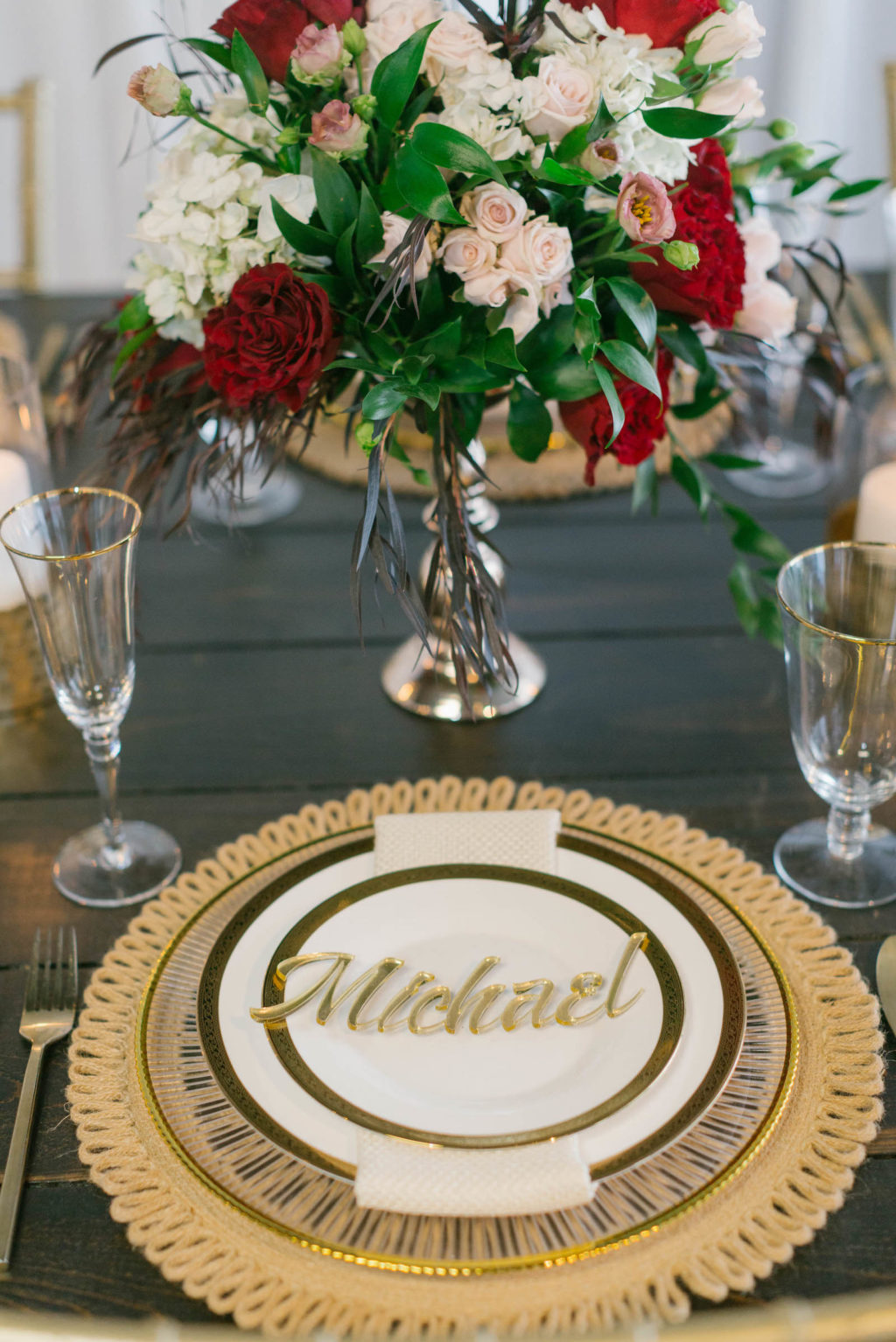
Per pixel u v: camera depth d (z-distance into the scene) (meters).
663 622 1.00
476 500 0.91
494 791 0.80
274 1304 0.50
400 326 0.73
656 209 0.63
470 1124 0.55
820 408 1.02
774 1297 0.51
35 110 1.52
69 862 0.77
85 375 0.89
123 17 2.23
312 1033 0.60
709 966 0.63
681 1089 0.56
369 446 0.65
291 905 0.68
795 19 2.26
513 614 1.01
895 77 1.61
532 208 0.71
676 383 1.08
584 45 0.66
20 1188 0.56
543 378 0.71
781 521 1.11
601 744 0.86
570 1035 0.60
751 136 2.35
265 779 0.84
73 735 0.89
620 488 1.17
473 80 0.64
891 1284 0.52
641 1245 0.52
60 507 0.72
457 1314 0.49
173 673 0.95
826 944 0.67
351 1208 0.53
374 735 0.88
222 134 0.68
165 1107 0.58
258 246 0.70
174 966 0.66
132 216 2.42
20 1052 0.64
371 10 0.67
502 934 0.65
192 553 1.10
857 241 2.47
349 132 0.62
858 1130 0.57
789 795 0.81
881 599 0.70
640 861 0.73
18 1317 0.40
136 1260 0.53
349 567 1.08
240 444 0.74
